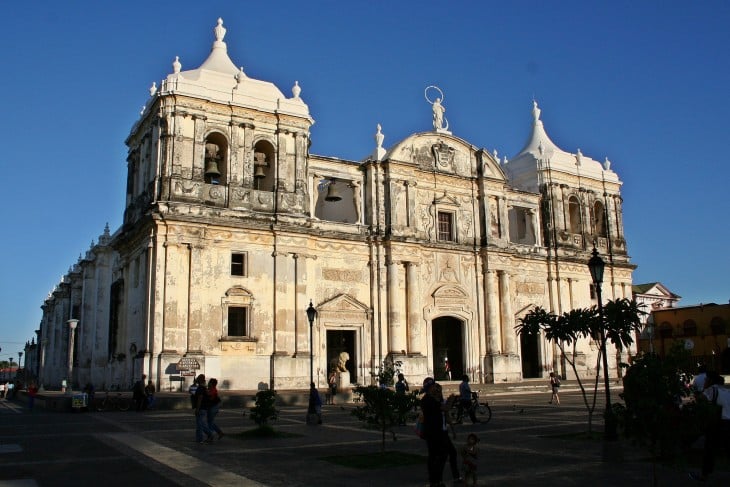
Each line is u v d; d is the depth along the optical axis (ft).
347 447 63.26
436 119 173.47
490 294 168.45
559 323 68.85
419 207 163.73
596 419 87.30
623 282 197.88
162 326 126.41
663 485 44.27
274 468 51.31
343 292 149.79
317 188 170.30
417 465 52.42
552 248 184.14
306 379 138.41
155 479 46.73
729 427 46.16
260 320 136.77
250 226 137.49
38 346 315.99
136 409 108.58
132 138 159.84
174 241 130.00
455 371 168.25
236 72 149.69
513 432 73.92
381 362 150.51
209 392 67.72
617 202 203.00
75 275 228.22
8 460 55.21
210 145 140.36
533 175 190.90
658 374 42.19
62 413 106.52
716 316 226.58
